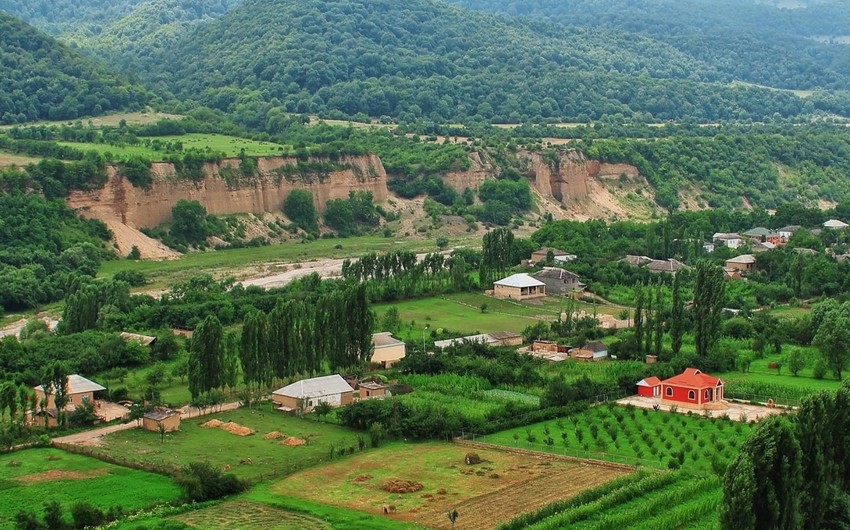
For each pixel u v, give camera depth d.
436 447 172.62
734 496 124.31
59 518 136.50
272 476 157.88
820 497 131.75
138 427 183.00
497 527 134.38
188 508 144.12
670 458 164.00
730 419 187.62
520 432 180.50
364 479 155.75
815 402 133.38
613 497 143.50
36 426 181.00
